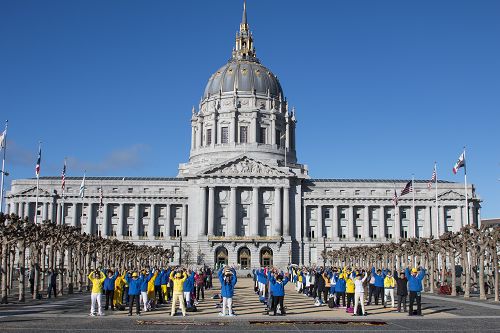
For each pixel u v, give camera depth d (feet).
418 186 525.75
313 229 523.70
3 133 234.99
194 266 474.49
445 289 224.94
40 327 104.53
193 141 632.38
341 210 527.81
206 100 629.92
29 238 193.06
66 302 170.19
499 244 243.81
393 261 326.65
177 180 535.19
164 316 128.67
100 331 99.76
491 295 212.43
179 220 524.52
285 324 114.73
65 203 519.19
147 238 512.22
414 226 515.91
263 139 608.60
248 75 624.59
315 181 538.88
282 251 492.54
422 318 126.62
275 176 509.35
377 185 531.09
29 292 218.79
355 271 167.12
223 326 110.73
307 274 213.46
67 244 237.86
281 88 651.66
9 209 520.83
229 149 588.09
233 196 509.35
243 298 194.80
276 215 505.25
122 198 520.01
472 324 114.83
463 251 223.71
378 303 166.09
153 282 146.51
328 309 150.10
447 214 522.88
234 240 490.90
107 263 340.18
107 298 142.82
